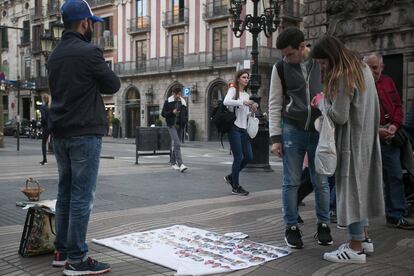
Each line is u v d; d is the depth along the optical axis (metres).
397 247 4.36
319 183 4.43
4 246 4.39
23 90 52.50
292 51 4.33
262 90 32.53
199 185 8.56
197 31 35.72
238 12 12.70
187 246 4.33
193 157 17.53
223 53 34.34
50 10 48.81
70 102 3.57
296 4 33.69
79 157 3.60
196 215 5.81
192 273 3.55
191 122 35.41
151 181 9.12
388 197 5.26
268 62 32.56
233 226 5.21
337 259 3.89
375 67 5.32
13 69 54.50
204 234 4.79
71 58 3.56
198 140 35.75
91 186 3.66
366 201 3.86
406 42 13.34
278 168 12.23
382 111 5.27
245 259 3.95
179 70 36.75
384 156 5.21
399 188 5.22
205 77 35.41
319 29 15.59
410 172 5.30
